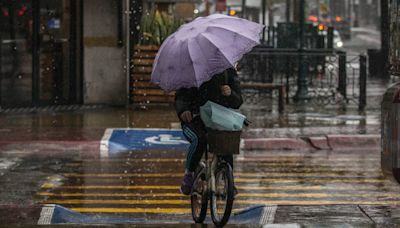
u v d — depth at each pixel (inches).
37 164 1112.8
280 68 1927.9
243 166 1107.9
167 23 1647.4
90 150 1231.5
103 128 1359.5
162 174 1042.1
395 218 717.3
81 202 874.8
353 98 1793.8
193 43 667.4
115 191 935.0
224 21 687.1
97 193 924.0
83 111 1574.8
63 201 879.7
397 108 547.2
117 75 1640.0
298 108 1694.1
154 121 1438.2
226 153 668.1
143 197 901.8
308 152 1243.2
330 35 2728.8
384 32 2527.1
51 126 1384.1
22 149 1221.7
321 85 1854.1
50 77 1616.6
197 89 689.0
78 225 671.8
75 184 975.6
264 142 1259.8
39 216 761.6
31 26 1590.8
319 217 724.7
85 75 1640.0
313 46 2679.6
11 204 841.5
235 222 740.7
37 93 1601.9
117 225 677.3
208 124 671.1
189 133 696.4
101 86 1642.5
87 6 1630.2
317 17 6048.2
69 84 1636.3
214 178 686.5
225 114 666.2
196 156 701.3
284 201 874.1
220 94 676.1
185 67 665.0
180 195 912.3
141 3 1647.4
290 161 1153.4
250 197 896.3
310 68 1983.3
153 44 1635.1
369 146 1280.8
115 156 1182.9
